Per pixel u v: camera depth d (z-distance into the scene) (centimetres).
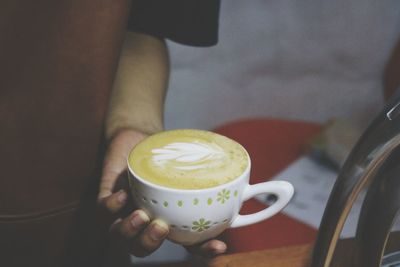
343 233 97
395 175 50
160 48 89
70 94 70
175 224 55
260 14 152
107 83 71
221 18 150
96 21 67
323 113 172
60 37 67
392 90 131
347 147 121
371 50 163
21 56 68
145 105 78
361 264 53
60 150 73
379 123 47
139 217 55
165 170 54
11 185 74
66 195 77
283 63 161
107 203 60
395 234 66
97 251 83
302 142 132
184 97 161
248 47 156
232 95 163
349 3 154
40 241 79
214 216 54
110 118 75
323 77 165
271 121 139
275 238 101
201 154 57
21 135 72
